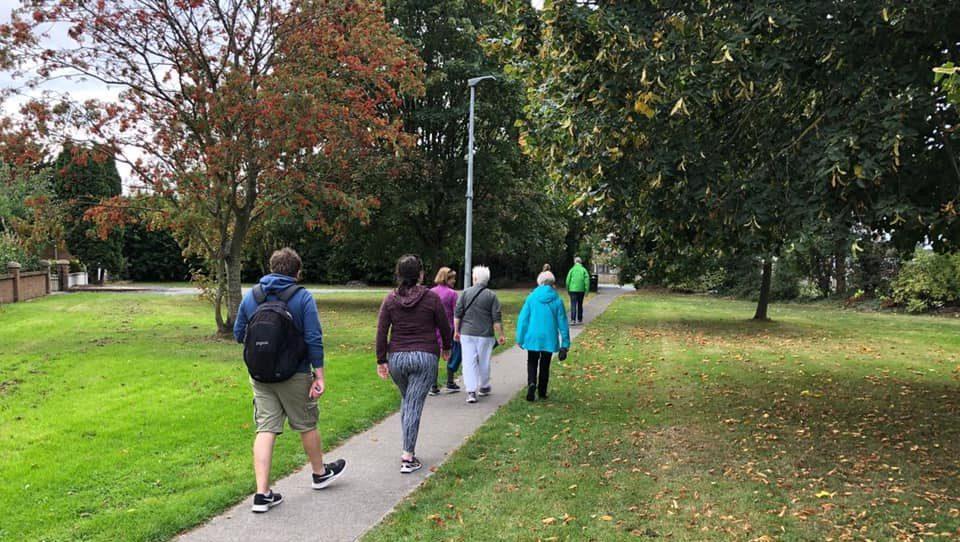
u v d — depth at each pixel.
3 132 12.16
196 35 13.63
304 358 4.80
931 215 5.41
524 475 5.43
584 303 28.33
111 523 4.30
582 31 6.00
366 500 4.86
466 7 20.97
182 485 5.06
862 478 5.36
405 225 22.67
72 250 37.59
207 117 12.93
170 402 7.86
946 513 4.56
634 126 6.34
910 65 5.98
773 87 6.38
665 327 18.17
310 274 44.88
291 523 4.41
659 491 5.04
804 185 5.99
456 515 4.54
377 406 7.81
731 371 10.82
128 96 12.88
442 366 11.11
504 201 22.48
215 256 14.68
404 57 14.90
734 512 4.61
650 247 8.90
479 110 20.47
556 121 6.95
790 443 6.43
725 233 6.61
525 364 11.40
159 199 13.77
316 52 13.83
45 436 6.36
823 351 13.56
